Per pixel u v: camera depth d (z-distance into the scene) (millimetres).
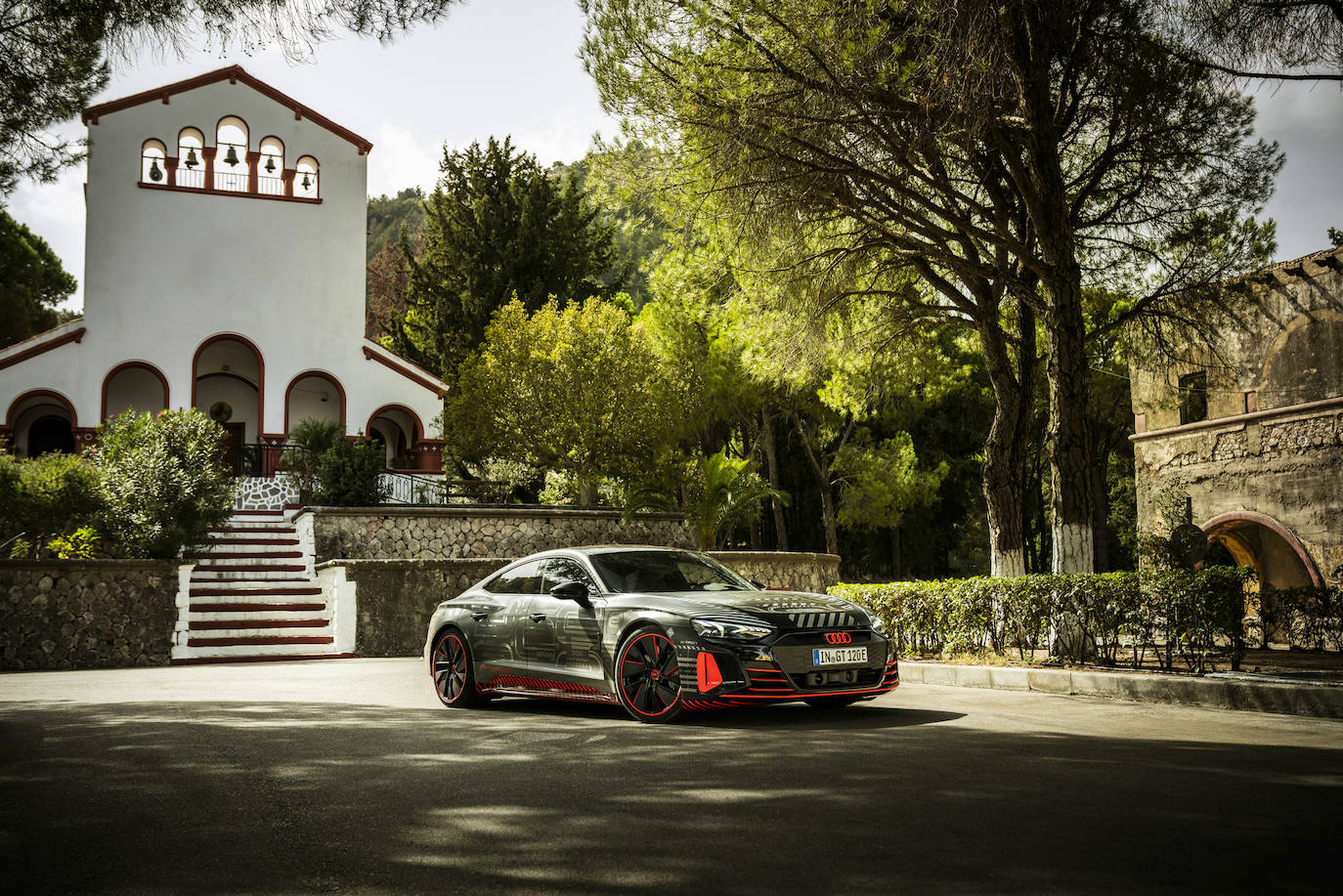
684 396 29984
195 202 29328
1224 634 9602
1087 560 11953
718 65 11742
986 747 6195
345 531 21938
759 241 13258
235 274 29438
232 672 13859
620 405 27188
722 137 12055
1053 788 4965
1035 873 3539
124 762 5949
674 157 12727
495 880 3525
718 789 5004
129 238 28656
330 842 4082
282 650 18125
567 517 23766
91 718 8094
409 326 48094
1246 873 3535
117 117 28859
